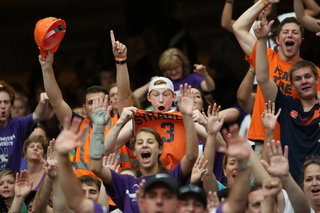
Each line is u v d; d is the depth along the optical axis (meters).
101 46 21.33
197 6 23.08
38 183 12.77
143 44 21.33
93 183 10.06
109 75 19.91
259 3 11.33
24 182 9.84
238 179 6.85
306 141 10.58
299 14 13.88
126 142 11.12
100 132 8.25
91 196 9.91
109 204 10.70
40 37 10.70
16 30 26.14
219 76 18.02
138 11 21.42
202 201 6.84
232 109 14.00
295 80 10.88
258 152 11.91
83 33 25.33
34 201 9.95
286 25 11.81
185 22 23.22
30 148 13.02
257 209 8.52
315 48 15.58
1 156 12.29
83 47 25.30
